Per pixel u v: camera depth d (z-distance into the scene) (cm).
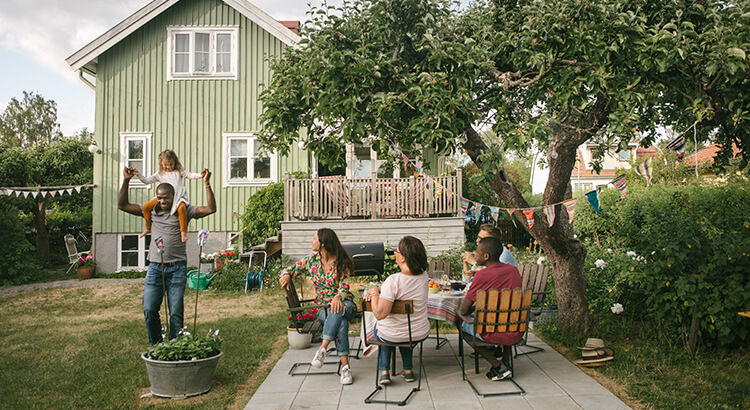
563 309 618
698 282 526
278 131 541
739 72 395
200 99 1413
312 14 481
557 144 545
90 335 704
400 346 452
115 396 450
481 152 524
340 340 480
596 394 433
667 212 604
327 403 421
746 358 507
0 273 1251
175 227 527
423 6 509
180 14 1419
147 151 1409
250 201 1317
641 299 660
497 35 521
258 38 1421
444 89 458
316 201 1160
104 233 1409
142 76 1414
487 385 459
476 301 451
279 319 793
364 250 716
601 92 452
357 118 469
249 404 421
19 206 1725
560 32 464
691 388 445
